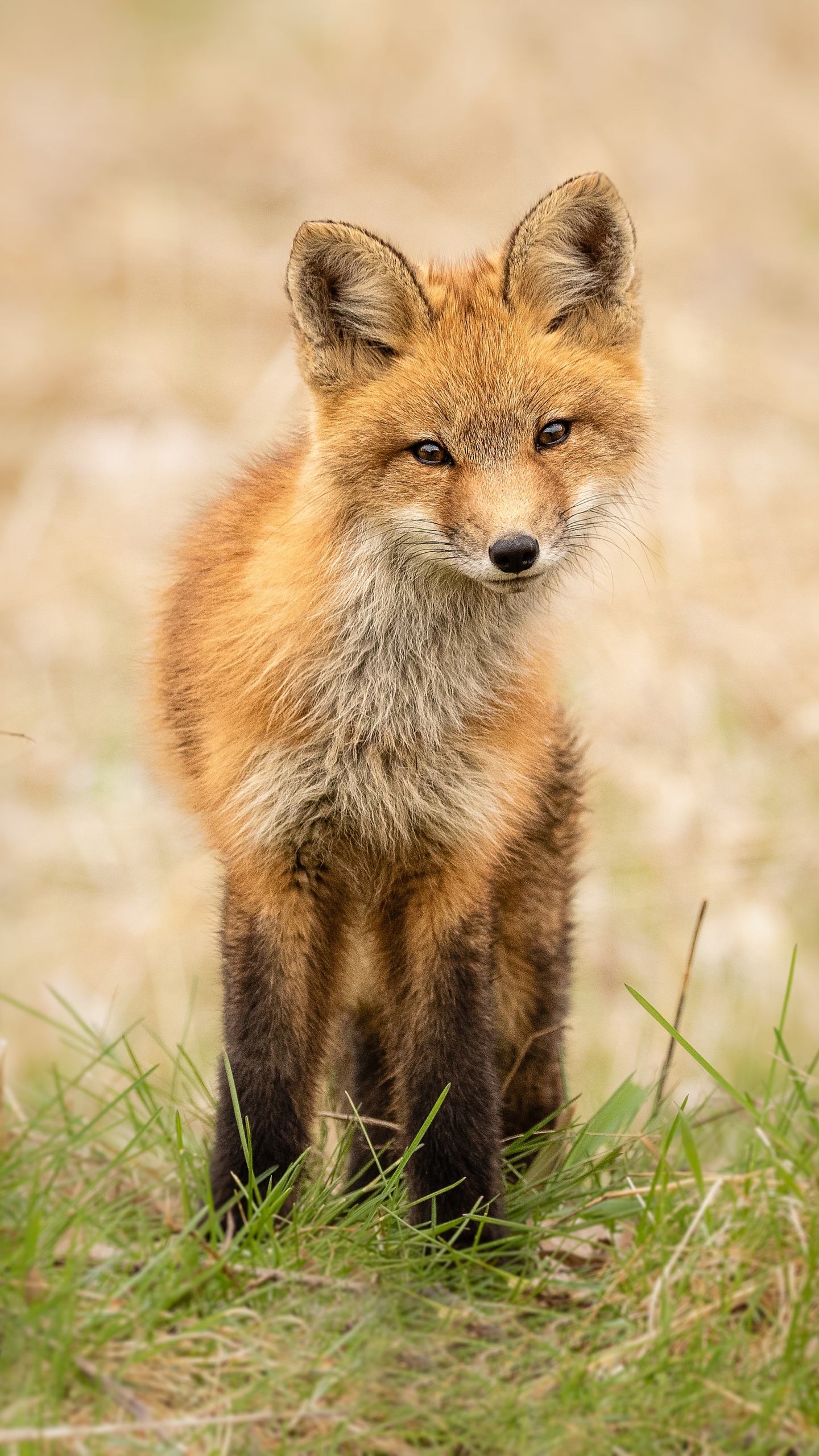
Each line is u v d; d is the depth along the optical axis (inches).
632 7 1116.5
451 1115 311.6
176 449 773.3
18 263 932.6
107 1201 293.4
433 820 326.0
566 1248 311.0
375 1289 273.0
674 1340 251.4
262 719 322.0
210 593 342.0
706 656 679.7
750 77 1075.9
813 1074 375.6
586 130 975.6
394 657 328.5
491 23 1071.6
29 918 610.9
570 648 663.8
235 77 1111.0
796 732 655.8
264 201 968.9
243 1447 235.5
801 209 975.6
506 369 319.3
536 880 365.7
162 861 631.2
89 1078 530.6
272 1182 304.0
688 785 636.7
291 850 324.8
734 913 598.2
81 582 725.3
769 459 776.3
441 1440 241.0
